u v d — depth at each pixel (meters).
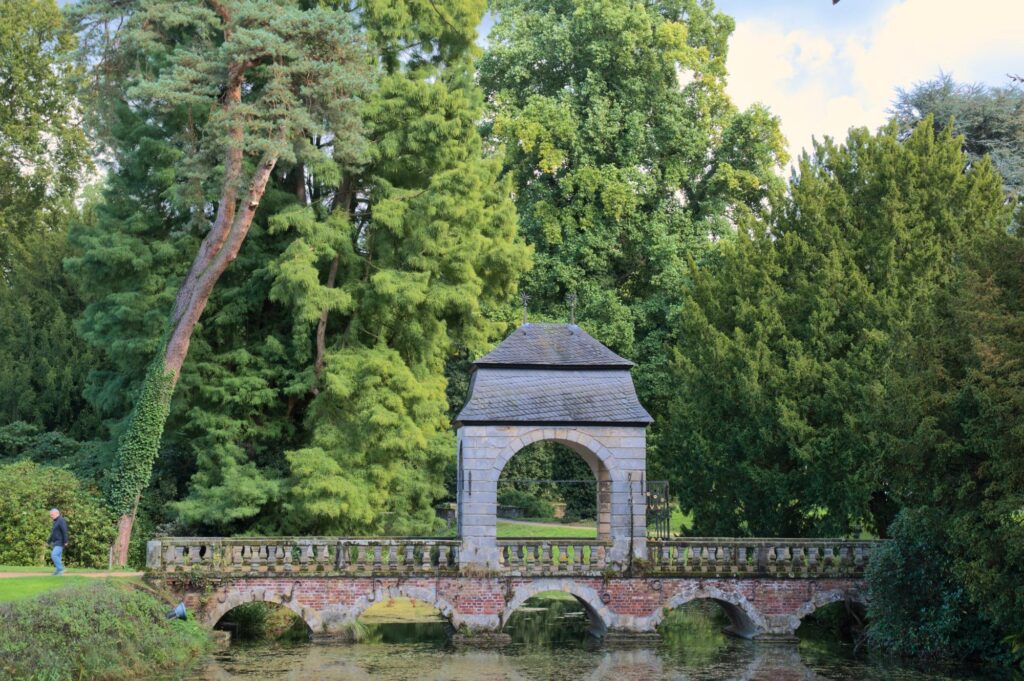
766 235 35.56
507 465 49.06
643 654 25.58
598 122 43.03
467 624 26.77
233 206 30.22
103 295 33.34
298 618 31.14
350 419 31.95
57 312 41.28
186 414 32.69
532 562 27.33
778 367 31.98
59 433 37.62
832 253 32.38
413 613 33.38
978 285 21.70
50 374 39.25
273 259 32.97
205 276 30.00
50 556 29.12
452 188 32.59
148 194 33.38
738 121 44.41
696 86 46.03
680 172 44.25
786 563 27.91
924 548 24.52
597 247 43.12
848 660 24.64
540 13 47.06
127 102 32.59
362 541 27.03
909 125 46.78
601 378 28.83
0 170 44.47
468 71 36.00
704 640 28.11
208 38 31.11
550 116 42.88
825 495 30.16
